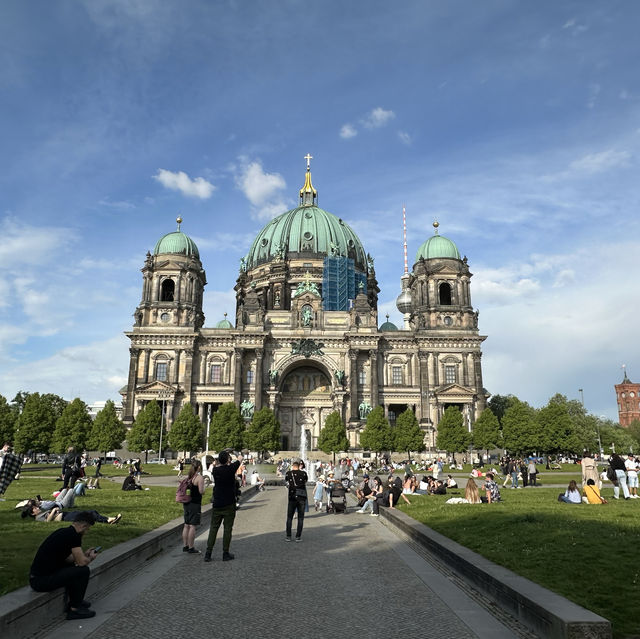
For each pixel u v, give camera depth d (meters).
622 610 11.21
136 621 11.86
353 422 118.06
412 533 22.33
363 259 157.25
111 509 27.92
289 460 94.50
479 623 11.79
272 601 13.33
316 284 142.50
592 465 37.50
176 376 120.94
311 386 132.38
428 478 42.41
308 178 173.62
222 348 124.94
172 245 130.12
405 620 11.98
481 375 124.12
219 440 107.19
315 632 11.21
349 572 16.42
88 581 12.81
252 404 118.88
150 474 74.50
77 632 11.16
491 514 25.44
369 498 32.66
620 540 17.77
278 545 21.14
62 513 23.20
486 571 14.12
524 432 108.62
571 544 17.31
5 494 35.38
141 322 124.19
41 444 100.12
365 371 124.62
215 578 15.62
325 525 27.44
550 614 10.52
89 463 102.62
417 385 124.25
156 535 19.55
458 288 129.88
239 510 34.06
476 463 107.19
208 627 11.48
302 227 151.00
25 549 16.30
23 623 10.75
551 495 38.03
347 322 128.75
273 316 128.75
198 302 131.50
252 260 155.00
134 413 118.00
